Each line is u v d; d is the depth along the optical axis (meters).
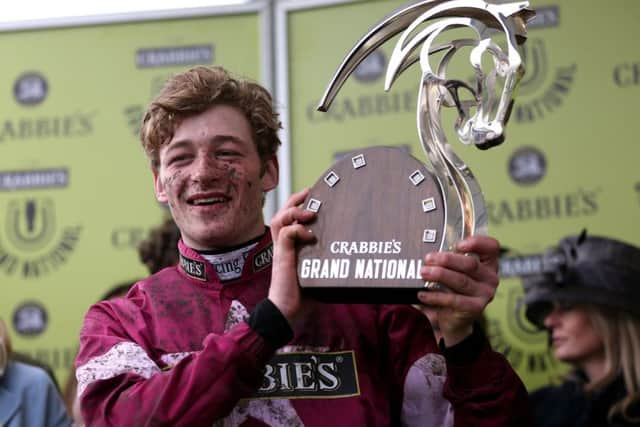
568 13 6.44
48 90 7.07
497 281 3.44
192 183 3.88
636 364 6.20
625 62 6.36
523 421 3.60
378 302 3.62
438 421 3.80
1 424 6.51
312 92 6.74
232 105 3.96
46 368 6.81
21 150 7.05
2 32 7.12
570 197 6.38
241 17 6.90
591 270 6.30
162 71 6.98
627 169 6.32
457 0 3.54
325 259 3.52
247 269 3.99
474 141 3.40
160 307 3.93
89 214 6.95
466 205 3.48
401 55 3.60
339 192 3.59
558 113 6.42
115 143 6.98
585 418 6.24
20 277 6.96
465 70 6.36
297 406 3.74
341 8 6.73
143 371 3.70
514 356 6.39
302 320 3.87
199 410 3.45
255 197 3.98
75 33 7.08
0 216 7.00
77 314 6.89
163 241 6.52
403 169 3.57
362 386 3.79
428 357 3.86
